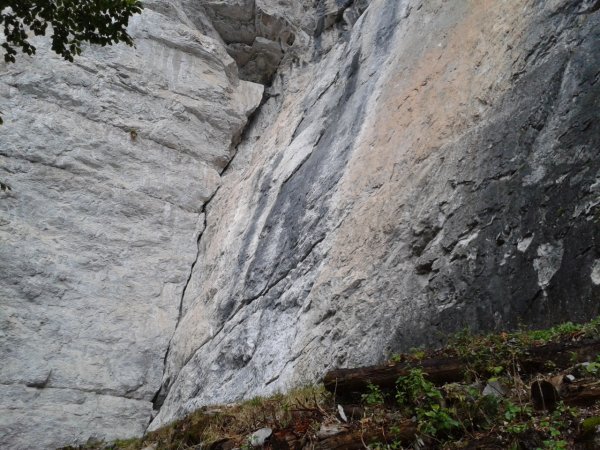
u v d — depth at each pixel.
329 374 5.42
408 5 13.50
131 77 16.86
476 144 8.30
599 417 3.80
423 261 8.02
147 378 13.41
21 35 7.87
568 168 6.52
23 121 14.88
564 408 4.06
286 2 19.88
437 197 8.45
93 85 16.20
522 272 6.46
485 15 10.04
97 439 12.09
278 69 19.97
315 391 6.32
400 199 9.21
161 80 17.36
